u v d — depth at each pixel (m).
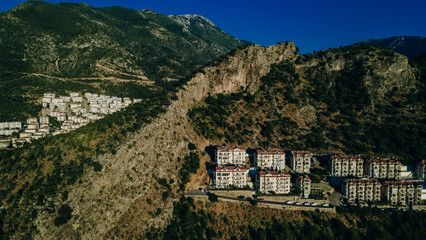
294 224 186.38
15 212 153.88
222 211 190.75
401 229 183.62
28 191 161.00
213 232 178.50
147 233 170.75
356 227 187.38
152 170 198.62
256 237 177.88
